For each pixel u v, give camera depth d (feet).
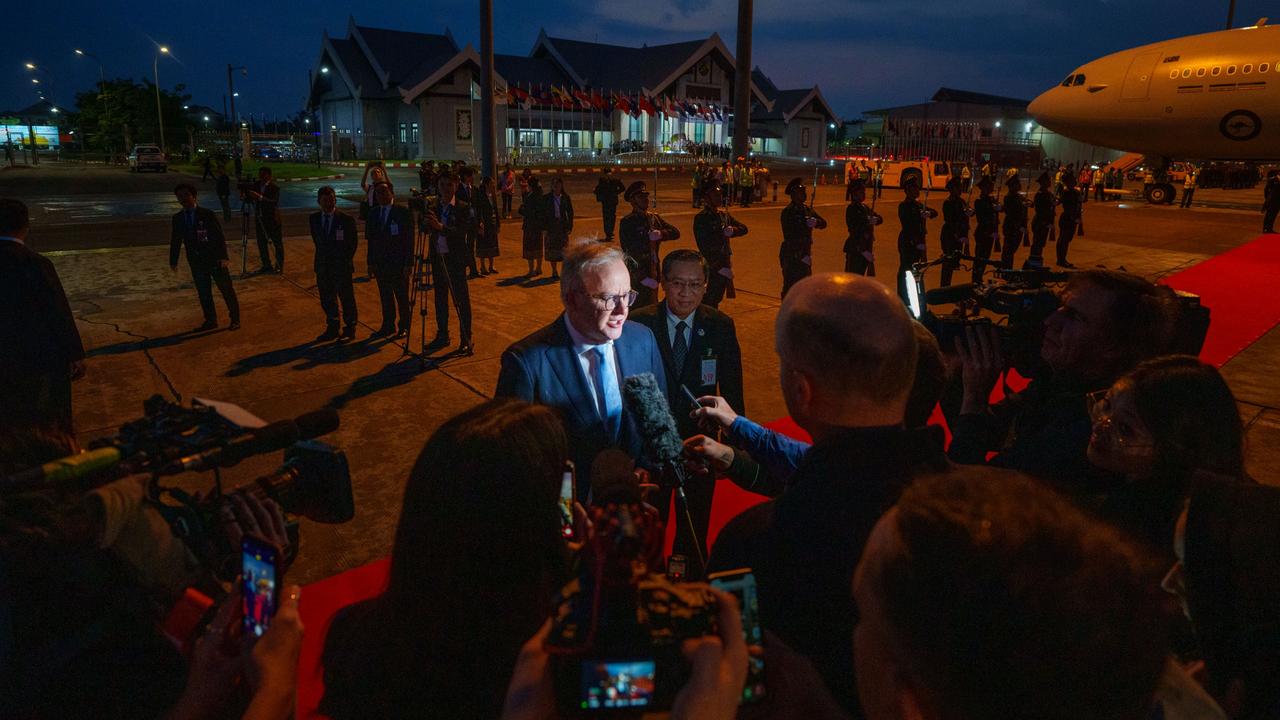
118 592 4.08
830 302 4.27
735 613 2.68
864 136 227.20
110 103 193.47
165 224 56.08
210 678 3.31
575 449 8.09
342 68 173.47
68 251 42.50
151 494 4.06
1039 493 2.23
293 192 90.63
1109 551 2.03
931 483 2.39
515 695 2.65
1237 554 4.16
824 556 4.09
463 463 3.48
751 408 19.42
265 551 3.28
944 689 2.07
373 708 3.51
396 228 24.38
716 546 4.80
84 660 4.05
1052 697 1.93
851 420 4.30
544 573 3.65
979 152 167.94
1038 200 41.24
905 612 2.14
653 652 2.57
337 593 10.93
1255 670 4.06
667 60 179.22
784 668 2.97
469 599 3.42
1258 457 16.35
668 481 7.10
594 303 7.66
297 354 23.21
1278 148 70.08
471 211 36.04
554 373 8.07
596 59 182.29
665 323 9.71
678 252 9.53
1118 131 77.71
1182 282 37.40
